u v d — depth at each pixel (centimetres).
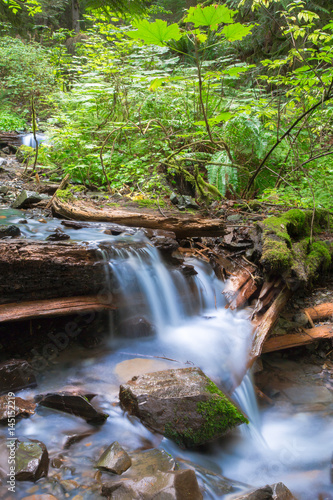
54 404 221
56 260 271
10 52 1444
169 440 206
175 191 564
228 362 277
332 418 262
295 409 271
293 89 552
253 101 596
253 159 617
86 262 285
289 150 557
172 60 747
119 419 217
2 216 398
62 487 169
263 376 300
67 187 515
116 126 610
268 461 223
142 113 648
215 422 215
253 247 391
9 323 269
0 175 608
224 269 379
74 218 394
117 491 163
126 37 859
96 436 206
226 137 595
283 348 310
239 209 496
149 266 322
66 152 638
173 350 290
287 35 949
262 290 336
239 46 1055
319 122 588
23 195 448
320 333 323
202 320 330
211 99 640
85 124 654
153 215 388
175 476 169
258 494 178
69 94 755
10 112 1261
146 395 214
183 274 342
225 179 537
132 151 611
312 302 364
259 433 246
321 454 233
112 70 666
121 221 379
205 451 214
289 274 327
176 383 225
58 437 202
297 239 405
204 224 380
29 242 286
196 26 335
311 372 307
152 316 315
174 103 654
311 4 927
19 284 262
